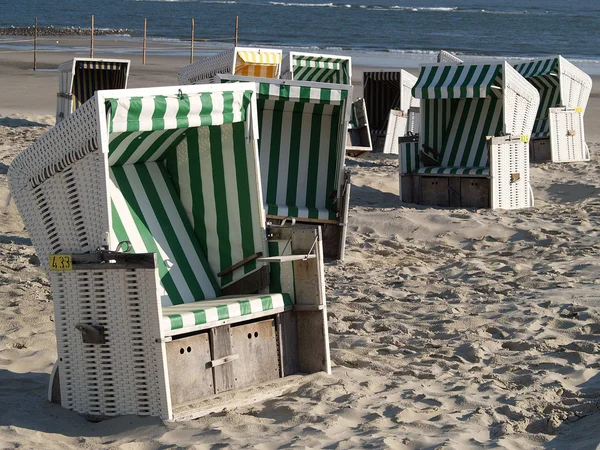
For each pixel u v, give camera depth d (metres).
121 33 53.69
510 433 4.14
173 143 5.28
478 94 10.63
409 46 47.66
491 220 9.83
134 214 5.09
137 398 4.35
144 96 4.46
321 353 4.98
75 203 4.46
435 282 7.42
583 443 3.93
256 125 5.00
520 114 11.05
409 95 16.11
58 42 44.78
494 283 7.27
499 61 10.76
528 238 9.16
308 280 4.93
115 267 4.27
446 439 4.04
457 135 11.64
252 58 12.53
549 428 4.20
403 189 11.55
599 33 59.97
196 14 71.81
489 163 10.85
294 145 8.38
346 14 76.62
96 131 4.25
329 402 4.59
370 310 6.54
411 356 5.45
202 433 4.15
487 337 5.83
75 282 4.39
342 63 13.29
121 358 4.35
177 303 5.00
